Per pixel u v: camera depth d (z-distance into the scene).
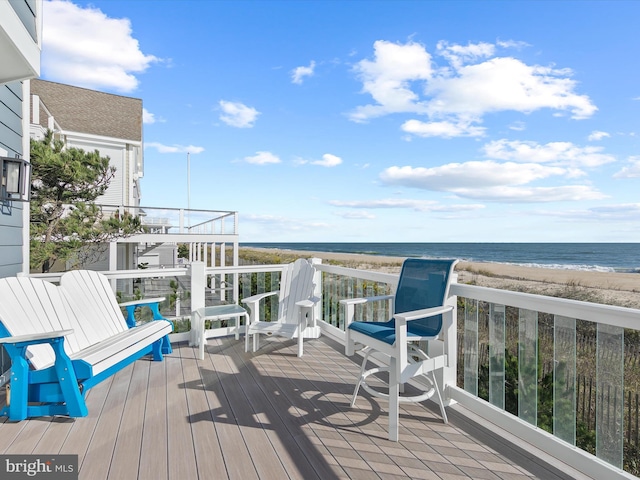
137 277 4.22
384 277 3.50
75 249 7.68
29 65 2.81
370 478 1.89
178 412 2.62
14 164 3.38
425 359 2.62
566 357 2.02
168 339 3.99
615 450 1.79
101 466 1.98
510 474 1.93
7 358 3.31
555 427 2.08
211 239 11.64
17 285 2.80
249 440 2.25
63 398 2.53
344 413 2.62
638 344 1.80
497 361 2.45
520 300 2.25
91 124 14.06
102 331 3.30
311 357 3.92
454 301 2.79
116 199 14.08
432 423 2.49
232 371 3.48
